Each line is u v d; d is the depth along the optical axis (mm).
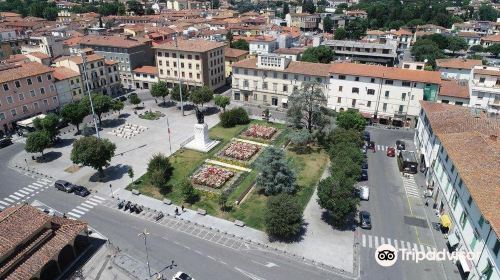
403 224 56969
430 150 68438
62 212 60312
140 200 63469
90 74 112625
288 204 51906
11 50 142250
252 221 57469
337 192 53375
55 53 127500
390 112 95375
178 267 48562
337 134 74938
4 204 63031
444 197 57094
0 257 41875
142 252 51344
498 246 38719
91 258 50469
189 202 62562
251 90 112375
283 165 62469
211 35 158625
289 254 50531
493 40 183000
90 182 69562
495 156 49625
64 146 85938
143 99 118250
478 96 87500
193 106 111375
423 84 89312
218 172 71062
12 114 92188
